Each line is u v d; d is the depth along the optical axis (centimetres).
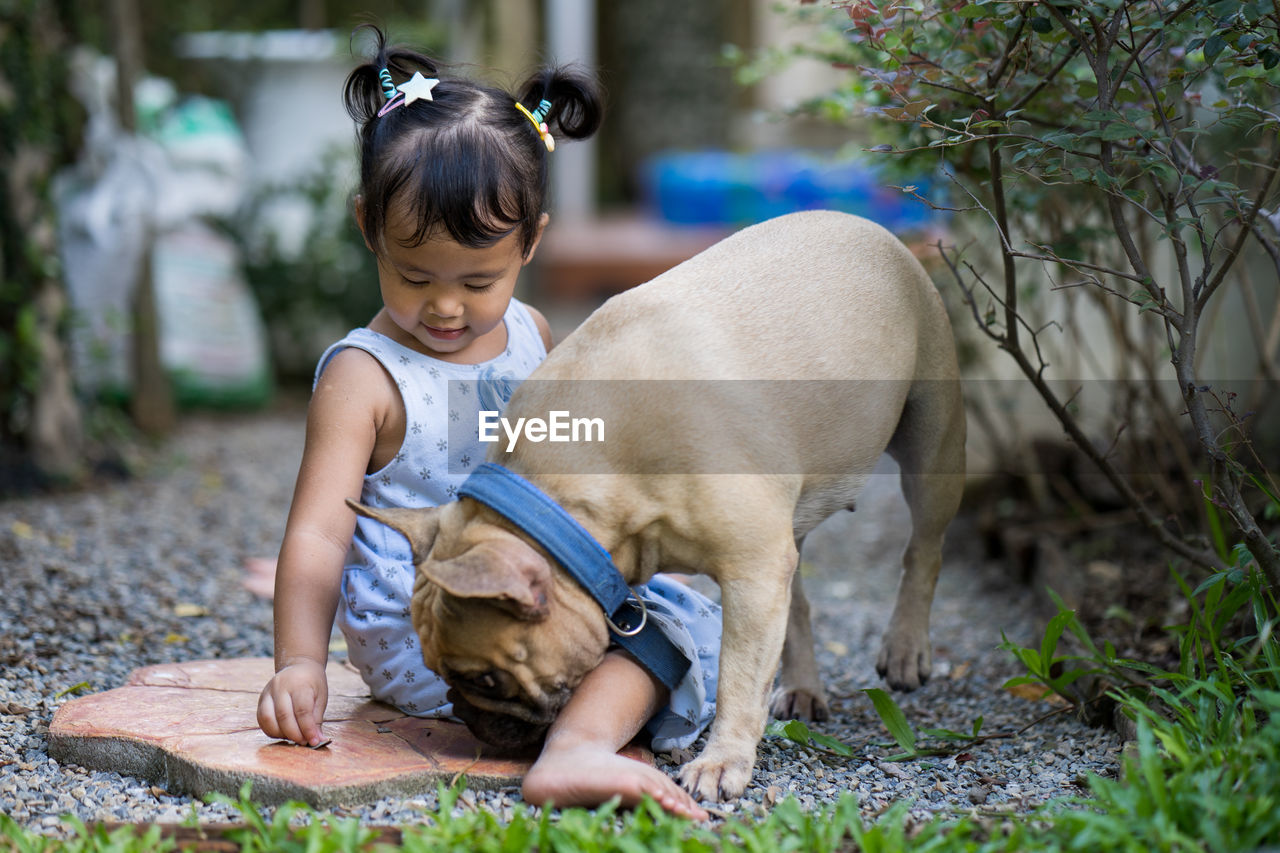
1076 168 219
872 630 352
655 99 1460
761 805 197
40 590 326
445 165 204
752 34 1377
